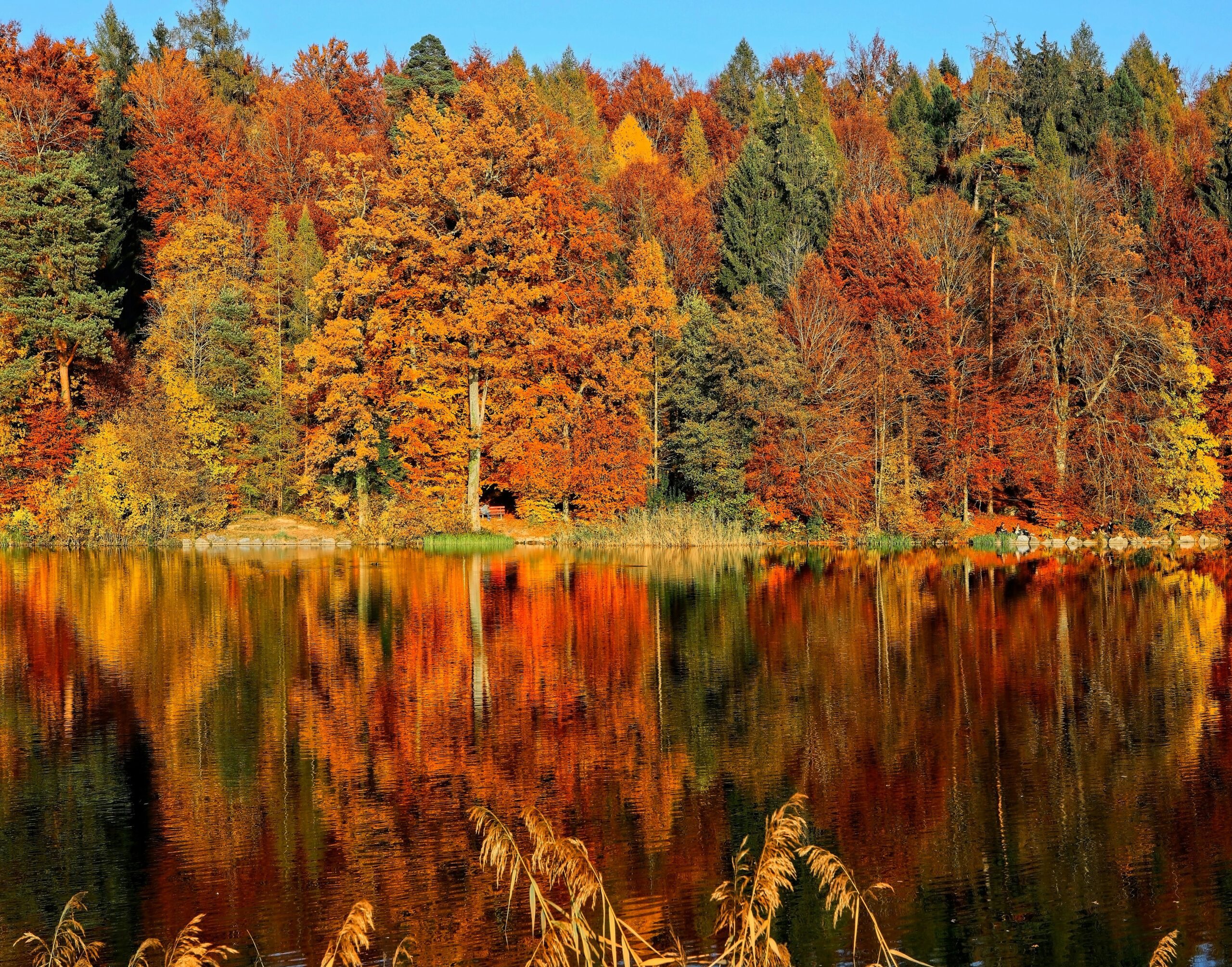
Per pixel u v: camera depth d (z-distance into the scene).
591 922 12.32
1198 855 14.00
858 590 35.91
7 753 18.30
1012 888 13.23
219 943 11.96
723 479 55.25
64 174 57.31
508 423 55.94
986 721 19.89
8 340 54.41
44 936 12.15
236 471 56.59
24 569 42.91
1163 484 53.28
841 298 59.06
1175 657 25.11
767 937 8.50
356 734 19.17
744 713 20.52
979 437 55.19
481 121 54.12
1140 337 52.88
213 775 17.16
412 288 54.03
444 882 13.38
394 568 43.19
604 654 25.55
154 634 28.20
